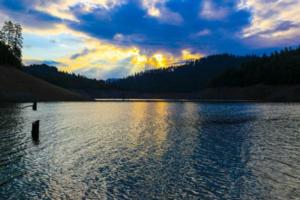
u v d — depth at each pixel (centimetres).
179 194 1582
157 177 1867
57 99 12425
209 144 2950
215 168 2069
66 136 3403
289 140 3169
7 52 13612
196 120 5312
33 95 11681
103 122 4956
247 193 1593
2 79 11650
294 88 14900
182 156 2428
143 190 1641
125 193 1596
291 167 2092
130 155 2466
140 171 1997
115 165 2150
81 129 4034
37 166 2100
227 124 4672
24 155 2406
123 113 6944
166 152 2580
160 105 11000
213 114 6638
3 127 3853
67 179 1823
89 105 10219
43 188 1662
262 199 1512
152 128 4191
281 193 1591
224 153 2538
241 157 2389
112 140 3183
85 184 1734
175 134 3619
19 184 1722
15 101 10612
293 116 6028
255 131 3862
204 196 1555
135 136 3462
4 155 2381
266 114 6544
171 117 5938
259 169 2041
